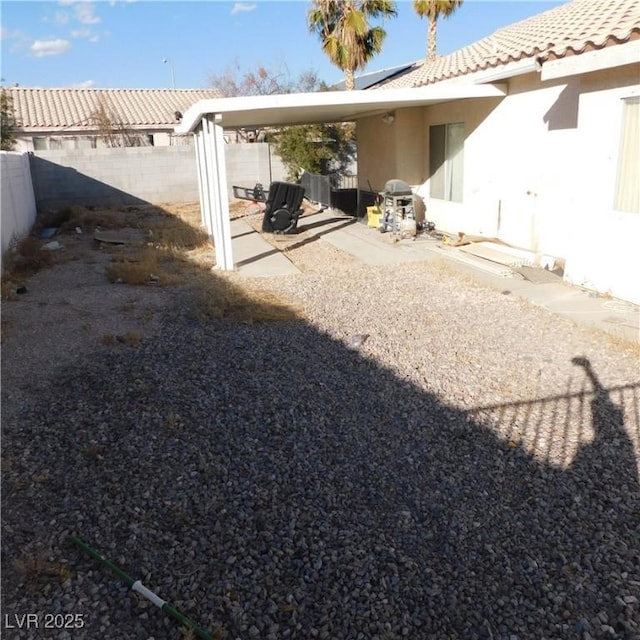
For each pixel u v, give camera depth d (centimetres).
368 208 1569
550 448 450
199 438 472
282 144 2270
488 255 1097
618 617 294
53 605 308
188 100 3366
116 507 387
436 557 339
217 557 342
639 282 765
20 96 3067
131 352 659
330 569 331
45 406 527
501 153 1152
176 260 1193
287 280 1006
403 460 439
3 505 389
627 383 557
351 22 2123
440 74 1297
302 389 562
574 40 834
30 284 987
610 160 786
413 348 669
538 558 336
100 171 2117
